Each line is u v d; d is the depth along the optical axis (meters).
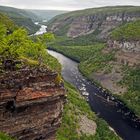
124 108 155.75
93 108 147.38
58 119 60.75
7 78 51.66
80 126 104.88
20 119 53.75
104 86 199.88
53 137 61.06
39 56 73.25
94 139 102.38
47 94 56.47
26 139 55.59
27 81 53.59
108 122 132.12
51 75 57.25
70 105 114.94
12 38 60.81
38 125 56.56
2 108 51.28
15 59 56.78
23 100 53.28
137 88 191.75
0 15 154.25
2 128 51.75
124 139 117.31
